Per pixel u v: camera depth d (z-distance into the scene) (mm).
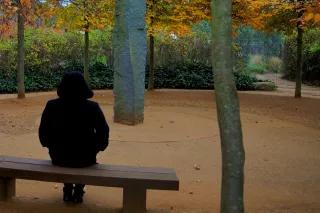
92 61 24344
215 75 3693
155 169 5320
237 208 3680
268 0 16141
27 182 6473
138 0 10641
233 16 17000
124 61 10750
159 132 10289
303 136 10836
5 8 13797
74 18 16750
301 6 15102
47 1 16094
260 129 11625
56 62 23359
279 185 6859
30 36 22688
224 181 3713
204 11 17125
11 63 21406
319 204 5828
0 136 9867
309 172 7684
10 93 19828
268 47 36906
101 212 5199
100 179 4945
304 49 27562
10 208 5172
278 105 16125
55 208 5250
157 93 19109
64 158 5207
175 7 16812
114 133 9922
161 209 5414
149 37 20047
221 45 3658
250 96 18500
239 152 3680
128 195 5004
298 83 17844
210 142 9727
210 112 14250
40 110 13938
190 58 24922
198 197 6051
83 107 5148
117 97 10938
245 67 28297
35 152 8492
